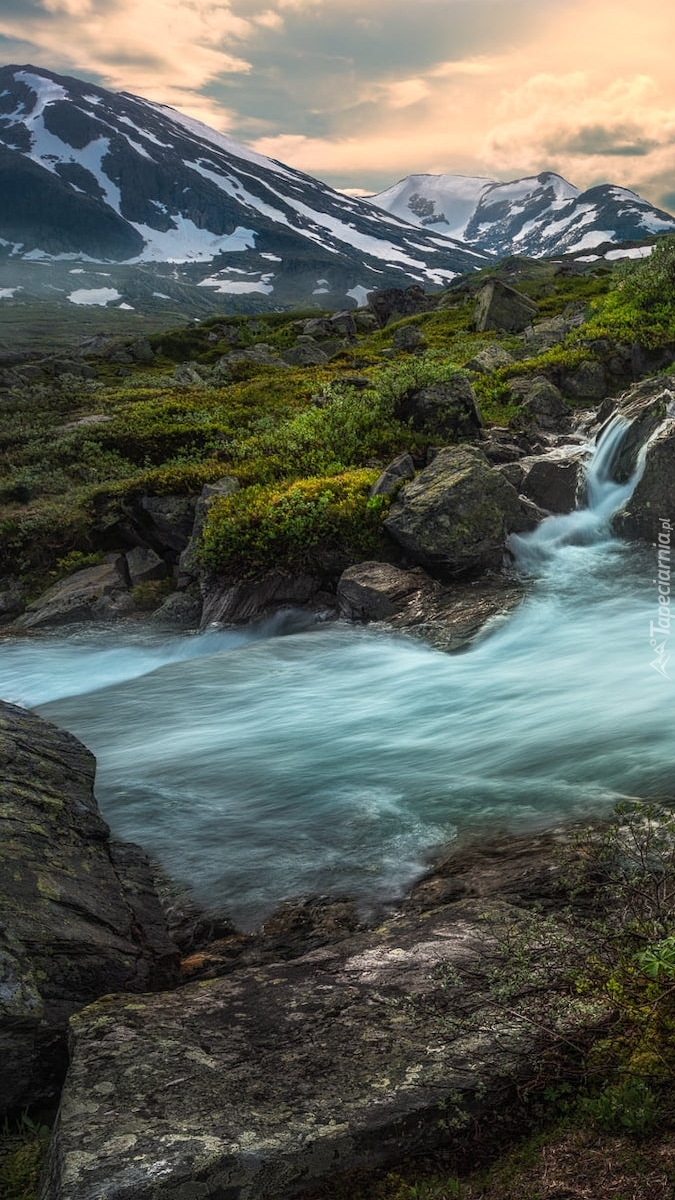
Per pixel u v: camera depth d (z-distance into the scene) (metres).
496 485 15.94
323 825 7.90
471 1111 4.09
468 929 5.47
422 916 5.82
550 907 5.77
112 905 6.40
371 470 19.00
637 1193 3.35
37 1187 4.18
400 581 15.02
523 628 12.89
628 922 5.02
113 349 66.38
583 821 7.15
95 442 29.16
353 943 5.57
